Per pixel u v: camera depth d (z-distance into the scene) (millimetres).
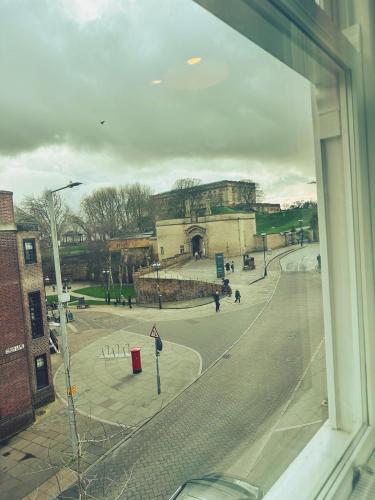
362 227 1219
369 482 1091
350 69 1148
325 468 1099
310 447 1215
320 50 998
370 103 1228
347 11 1217
